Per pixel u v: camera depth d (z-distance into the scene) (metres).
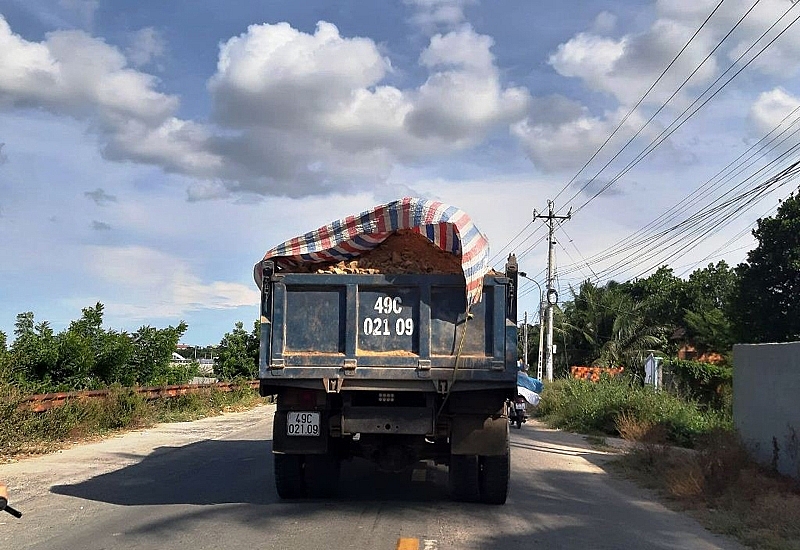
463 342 7.86
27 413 13.23
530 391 20.17
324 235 8.00
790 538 7.30
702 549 7.01
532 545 6.80
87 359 19.39
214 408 24.36
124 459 12.23
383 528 7.25
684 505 9.12
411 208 7.86
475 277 7.75
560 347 46.03
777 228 27.41
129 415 17.59
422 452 8.62
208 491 9.31
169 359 24.16
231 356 34.59
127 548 6.46
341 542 6.68
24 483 9.77
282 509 8.16
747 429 12.35
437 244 8.00
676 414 16.52
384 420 7.96
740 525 7.79
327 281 7.98
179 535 6.94
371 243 8.14
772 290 27.69
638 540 7.22
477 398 8.09
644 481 10.84
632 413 17.91
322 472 8.59
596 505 9.05
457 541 6.83
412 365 7.83
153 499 8.76
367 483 9.94
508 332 7.83
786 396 10.82
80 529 7.18
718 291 49.94
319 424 8.03
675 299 49.50
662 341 43.72
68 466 11.31
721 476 9.70
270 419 21.47
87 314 20.88
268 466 11.57
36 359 18.06
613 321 44.19
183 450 13.62
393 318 7.94
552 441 16.84
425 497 9.02
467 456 8.48
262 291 8.05
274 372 7.89
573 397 21.88
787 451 10.66
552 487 10.31
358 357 7.87
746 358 12.50
